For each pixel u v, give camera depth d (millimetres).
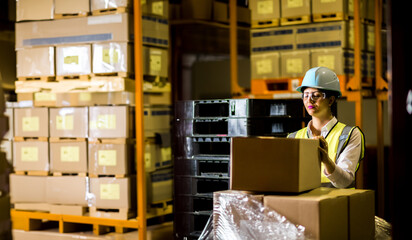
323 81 3832
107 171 5676
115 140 5652
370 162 7250
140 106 5492
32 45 5988
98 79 5645
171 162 6312
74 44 5789
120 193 5621
